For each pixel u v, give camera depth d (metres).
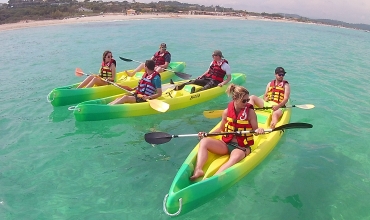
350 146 5.93
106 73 8.12
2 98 8.41
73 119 6.99
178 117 7.15
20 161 5.20
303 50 18.28
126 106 6.85
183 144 5.82
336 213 4.13
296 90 9.48
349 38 32.28
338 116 7.39
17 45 17.23
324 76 11.48
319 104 8.20
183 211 3.88
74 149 5.61
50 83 9.90
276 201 4.32
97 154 5.45
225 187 4.36
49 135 6.18
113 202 4.20
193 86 7.96
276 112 6.07
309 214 4.10
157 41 19.30
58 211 4.01
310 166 5.20
